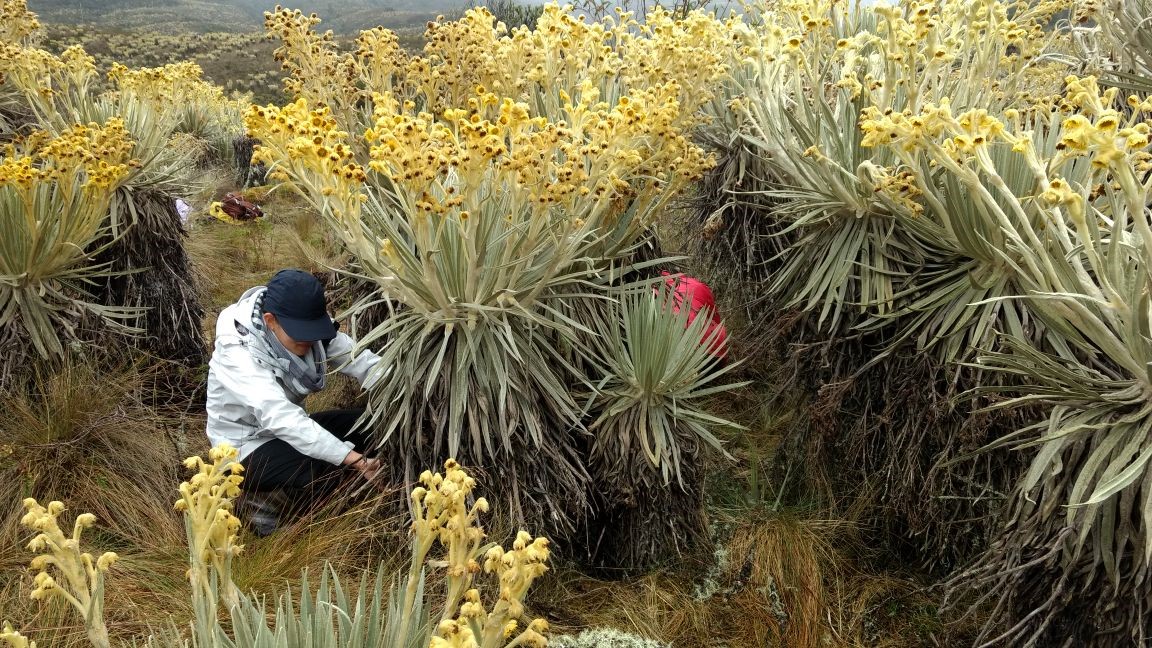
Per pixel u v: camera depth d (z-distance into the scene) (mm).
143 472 2668
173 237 3891
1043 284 1769
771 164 3090
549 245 2438
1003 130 1667
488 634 1169
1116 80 2811
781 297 2969
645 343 2322
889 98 2455
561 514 2342
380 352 2820
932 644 2250
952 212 2209
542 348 2473
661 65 2746
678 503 2502
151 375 3439
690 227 4117
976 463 2297
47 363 2998
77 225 3090
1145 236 1518
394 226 2428
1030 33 2805
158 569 2238
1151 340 1589
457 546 1252
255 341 2541
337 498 2467
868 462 2627
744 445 3086
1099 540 1699
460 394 2248
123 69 4129
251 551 2271
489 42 2996
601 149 2109
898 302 2512
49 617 1957
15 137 3479
